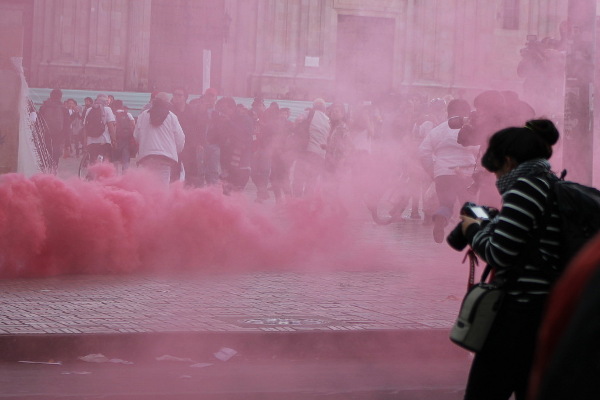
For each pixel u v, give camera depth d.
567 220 4.54
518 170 4.75
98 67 48.56
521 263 4.61
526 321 4.59
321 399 6.71
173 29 49.81
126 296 9.85
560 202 4.56
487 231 4.75
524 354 4.61
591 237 4.49
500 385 4.67
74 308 9.04
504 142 4.83
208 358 7.91
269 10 50.16
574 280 1.94
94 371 7.36
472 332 4.62
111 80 48.78
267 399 6.64
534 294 4.58
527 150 4.79
